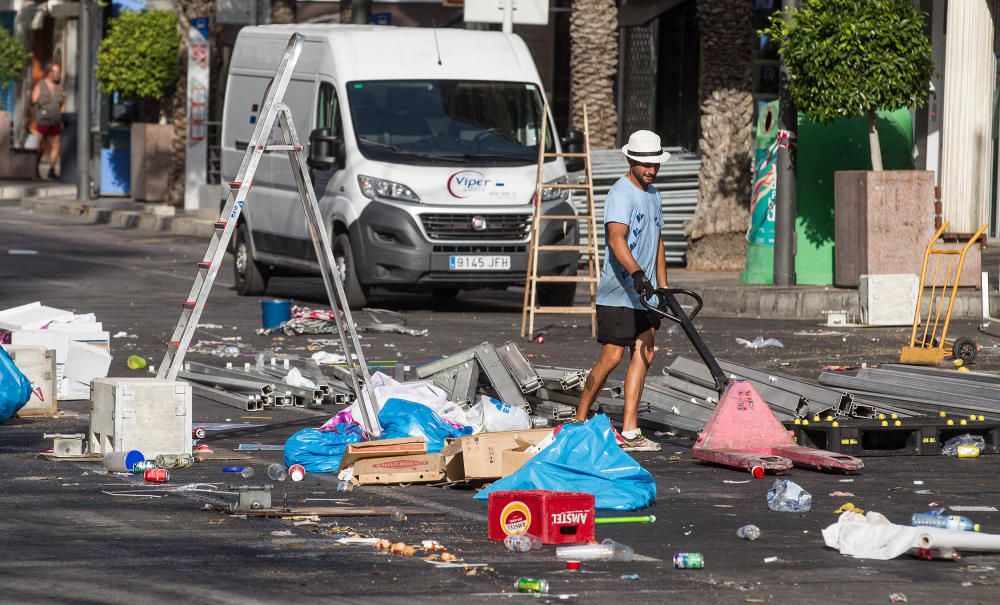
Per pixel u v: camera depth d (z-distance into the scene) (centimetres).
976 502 2178
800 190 5191
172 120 10394
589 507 1866
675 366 3036
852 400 2730
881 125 5212
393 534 1916
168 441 2425
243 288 5584
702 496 2212
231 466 2428
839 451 2561
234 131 5706
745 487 2288
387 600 1580
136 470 2344
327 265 2555
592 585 1656
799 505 2089
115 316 4769
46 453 2483
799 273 5200
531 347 4078
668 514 2073
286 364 3459
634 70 8650
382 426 2502
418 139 4966
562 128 9375
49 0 13388
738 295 4903
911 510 2109
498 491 1897
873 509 2114
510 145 5025
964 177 5341
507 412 2634
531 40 9306
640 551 1838
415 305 5328
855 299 4741
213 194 8788
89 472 2353
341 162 4978
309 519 1994
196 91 9269
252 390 3162
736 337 4238
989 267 5178
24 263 6544
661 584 1666
